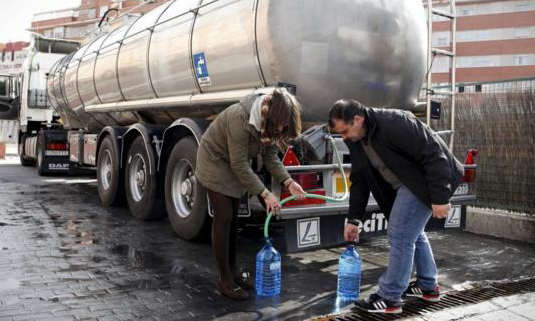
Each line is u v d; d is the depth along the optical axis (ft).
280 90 10.32
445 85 22.00
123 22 25.82
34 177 39.88
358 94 14.60
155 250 16.15
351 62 14.23
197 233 16.40
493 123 20.12
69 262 14.56
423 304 11.34
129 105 22.33
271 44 13.92
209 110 17.81
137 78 21.09
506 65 153.38
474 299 11.77
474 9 157.38
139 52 20.77
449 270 14.62
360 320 10.27
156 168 20.10
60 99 33.58
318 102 14.21
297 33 13.78
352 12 14.23
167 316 10.39
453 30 17.52
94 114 27.68
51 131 39.96
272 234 19.13
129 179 21.98
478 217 20.17
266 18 14.03
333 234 13.67
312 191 13.35
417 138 9.63
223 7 15.99
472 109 20.80
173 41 18.33
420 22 15.90
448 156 10.19
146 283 12.67
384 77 14.88
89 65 26.86
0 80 49.78
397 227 10.34
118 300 11.34
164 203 20.48
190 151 16.67
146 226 20.12
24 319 10.05
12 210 23.36
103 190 24.95
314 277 13.55
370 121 9.89
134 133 21.97
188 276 13.34
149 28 20.21
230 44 15.33
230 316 10.44
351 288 11.70
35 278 12.92
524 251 17.15
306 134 13.83
